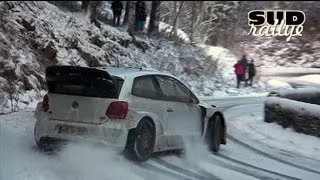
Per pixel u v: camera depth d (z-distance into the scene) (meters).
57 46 16.77
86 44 19.20
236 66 27.52
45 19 18.05
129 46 24.97
